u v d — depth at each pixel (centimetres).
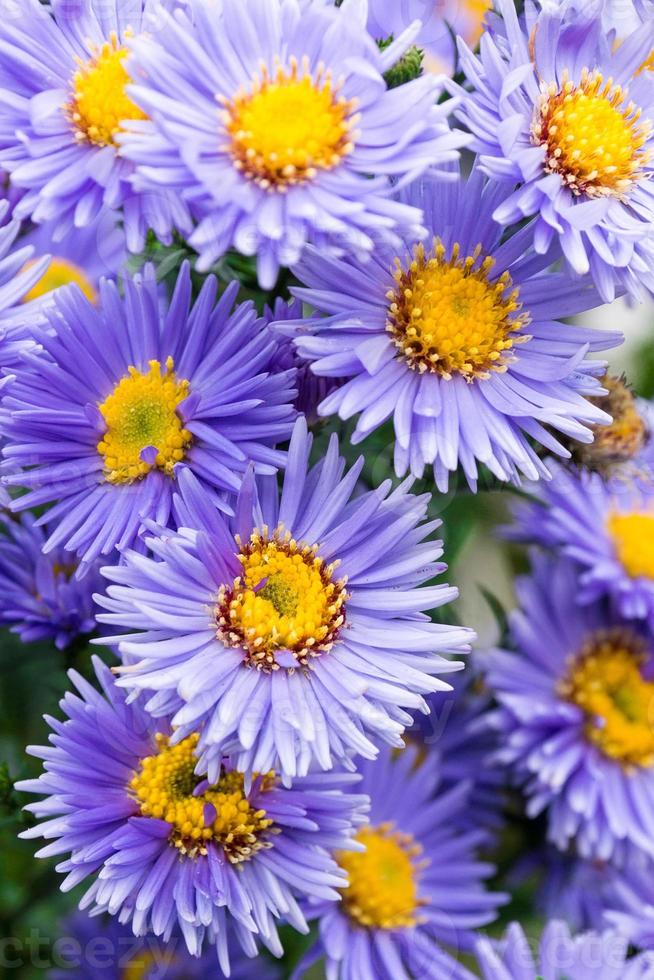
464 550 36
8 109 32
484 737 38
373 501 32
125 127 30
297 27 31
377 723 31
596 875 38
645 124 33
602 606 39
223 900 32
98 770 33
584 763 38
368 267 32
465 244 33
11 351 33
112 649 34
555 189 32
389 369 32
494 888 38
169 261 33
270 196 31
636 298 32
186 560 32
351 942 36
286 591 32
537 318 33
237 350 33
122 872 32
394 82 32
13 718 37
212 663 31
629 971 35
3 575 35
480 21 33
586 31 33
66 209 32
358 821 33
